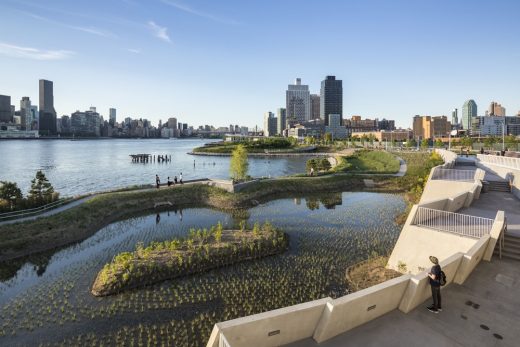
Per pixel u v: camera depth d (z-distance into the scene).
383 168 73.69
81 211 33.28
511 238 15.09
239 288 19.16
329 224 32.31
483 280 12.24
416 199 41.28
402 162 76.06
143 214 37.97
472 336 9.02
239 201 42.75
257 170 92.44
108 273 20.17
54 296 18.52
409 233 17.88
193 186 47.06
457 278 12.05
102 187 62.41
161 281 20.05
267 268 21.80
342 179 58.00
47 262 23.95
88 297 18.27
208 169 93.38
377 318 9.70
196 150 168.50
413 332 9.09
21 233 26.83
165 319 16.06
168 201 42.09
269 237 26.42
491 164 36.28
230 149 166.12
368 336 8.82
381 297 9.60
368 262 22.02
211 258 22.53
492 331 9.26
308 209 40.06
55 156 138.50
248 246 24.36
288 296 18.22
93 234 30.62
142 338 14.64
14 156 136.38
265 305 17.31
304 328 8.45
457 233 16.11
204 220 35.09
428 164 57.78
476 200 24.09
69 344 14.36
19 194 33.34
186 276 20.75
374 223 32.50
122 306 17.28
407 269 17.53
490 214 19.89
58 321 16.03
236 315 16.38
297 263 22.56
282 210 39.56
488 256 13.93
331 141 199.50
